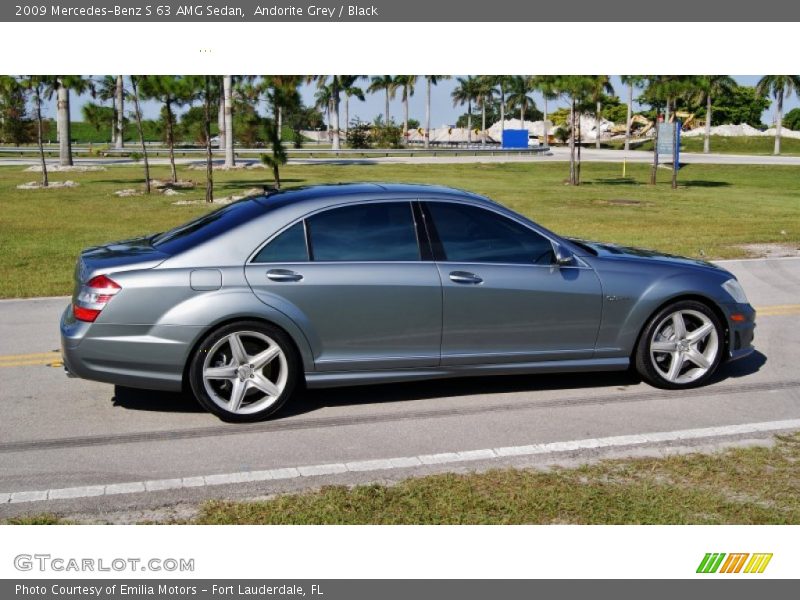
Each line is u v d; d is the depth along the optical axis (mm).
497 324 5758
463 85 103375
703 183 39219
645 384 6336
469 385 6293
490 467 4707
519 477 4516
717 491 4340
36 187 31094
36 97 30641
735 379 6480
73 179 36156
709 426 5387
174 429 5375
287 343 5477
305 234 5543
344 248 5574
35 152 57875
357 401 5922
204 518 4102
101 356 5320
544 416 5590
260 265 5434
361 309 5520
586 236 16359
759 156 66312
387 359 5625
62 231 17203
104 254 5691
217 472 4660
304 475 4609
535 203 26453
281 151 24922
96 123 29438
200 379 5363
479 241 5805
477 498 4246
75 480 4555
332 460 4824
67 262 12461
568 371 6000
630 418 5551
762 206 25328
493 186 35281
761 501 4230
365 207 5672
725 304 6191
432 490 4348
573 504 4180
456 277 5645
